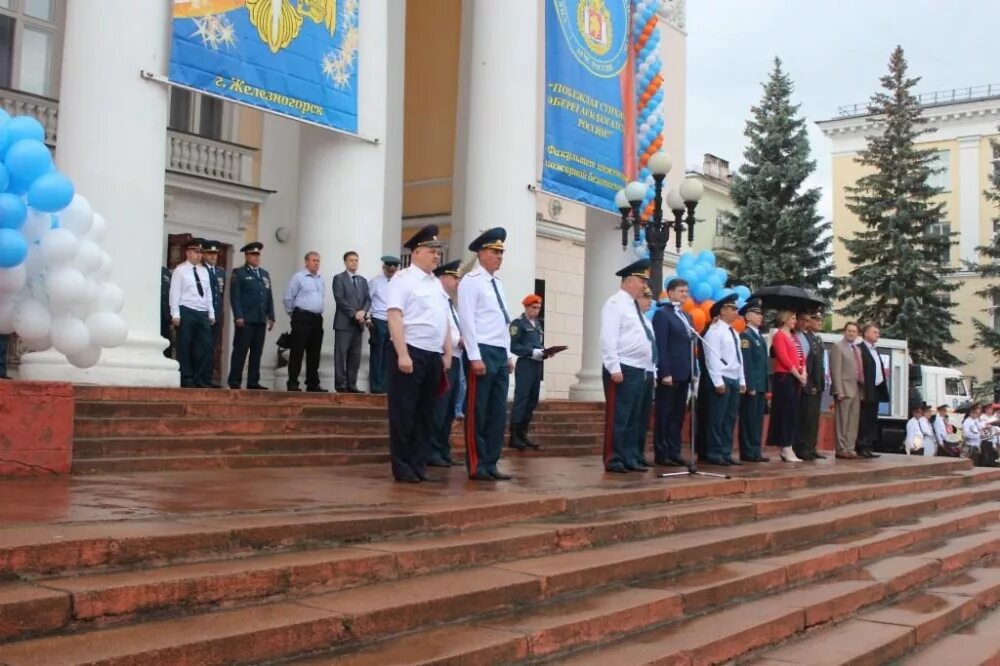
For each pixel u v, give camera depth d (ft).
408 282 25.86
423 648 14.40
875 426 50.31
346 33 43.47
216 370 55.26
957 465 48.16
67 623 12.86
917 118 123.34
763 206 116.26
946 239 122.72
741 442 41.96
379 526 18.45
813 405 44.96
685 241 121.19
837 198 166.50
